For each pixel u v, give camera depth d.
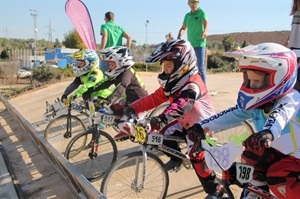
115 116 3.94
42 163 5.34
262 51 2.20
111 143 4.45
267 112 2.34
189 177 4.27
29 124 6.01
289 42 3.63
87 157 4.69
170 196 3.84
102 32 7.43
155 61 3.26
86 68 5.45
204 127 2.59
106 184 3.23
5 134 7.48
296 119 2.32
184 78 3.33
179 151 3.48
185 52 3.26
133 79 5.29
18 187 4.70
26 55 63.44
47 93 11.54
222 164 2.36
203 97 3.42
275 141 2.31
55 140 5.47
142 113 3.64
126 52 5.14
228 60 28.78
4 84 34.81
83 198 3.72
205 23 6.50
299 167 2.35
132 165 3.36
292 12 3.54
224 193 3.03
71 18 7.77
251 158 2.49
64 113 5.62
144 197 3.62
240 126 4.33
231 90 9.96
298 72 2.80
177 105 3.17
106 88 5.19
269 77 2.17
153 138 3.28
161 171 3.48
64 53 61.09
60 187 4.38
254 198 2.45
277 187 2.40
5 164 5.64
